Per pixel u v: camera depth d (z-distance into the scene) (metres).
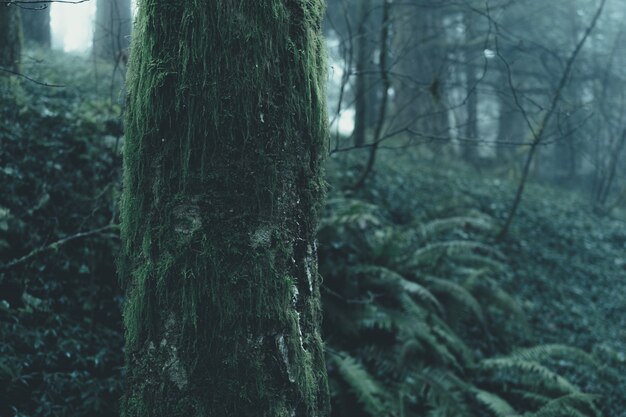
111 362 3.32
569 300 7.18
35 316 3.27
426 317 4.62
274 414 1.67
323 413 1.88
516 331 5.86
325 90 1.95
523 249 8.30
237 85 1.64
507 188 12.34
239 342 1.65
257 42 1.67
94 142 4.77
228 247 1.64
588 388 5.13
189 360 1.65
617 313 7.33
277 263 1.70
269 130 1.69
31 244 3.63
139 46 1.75
